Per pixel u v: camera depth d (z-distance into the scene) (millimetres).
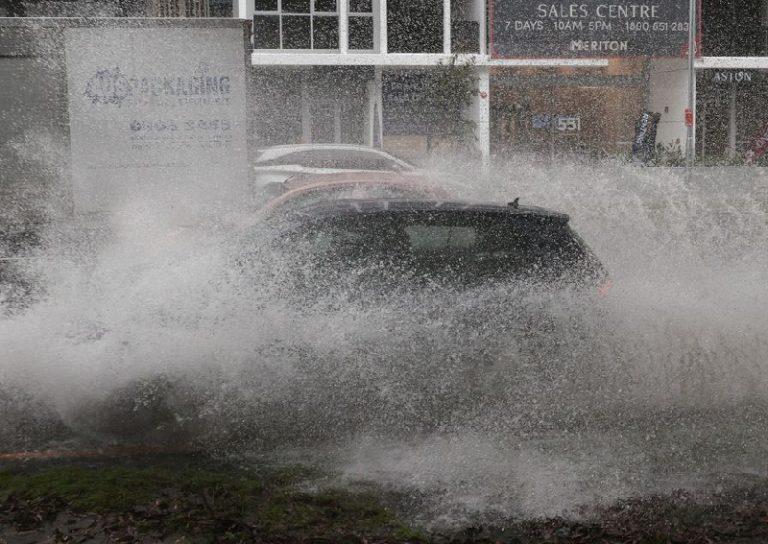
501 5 73125
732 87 79062
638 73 77812
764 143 73562
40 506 10508
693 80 71375
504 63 73500
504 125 75625
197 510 10438
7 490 10992
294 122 71688
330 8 71250
